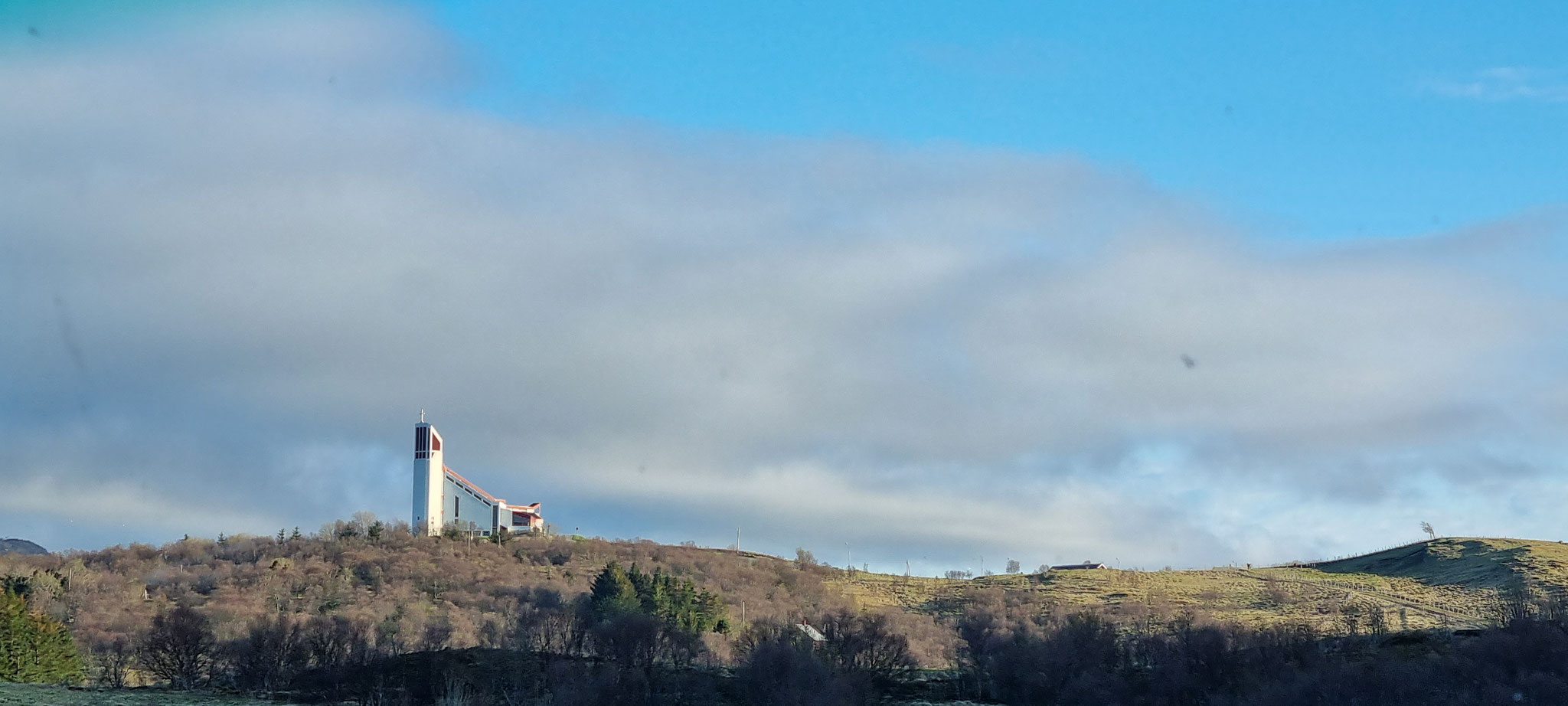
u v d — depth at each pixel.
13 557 189.38
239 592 151.50
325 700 80.06
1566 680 80.81
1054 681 95.19
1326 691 84.75
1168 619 145.75
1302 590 176.25
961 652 110.94
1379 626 119.06
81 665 94.62
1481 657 87.69
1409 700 82.38
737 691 85.94
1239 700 87.12
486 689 81.88
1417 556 198.50
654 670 89.88
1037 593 183.38
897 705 90.06
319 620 113.12
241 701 78.50
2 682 80.94
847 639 100.25
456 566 172.00
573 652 99.00
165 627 92.44
